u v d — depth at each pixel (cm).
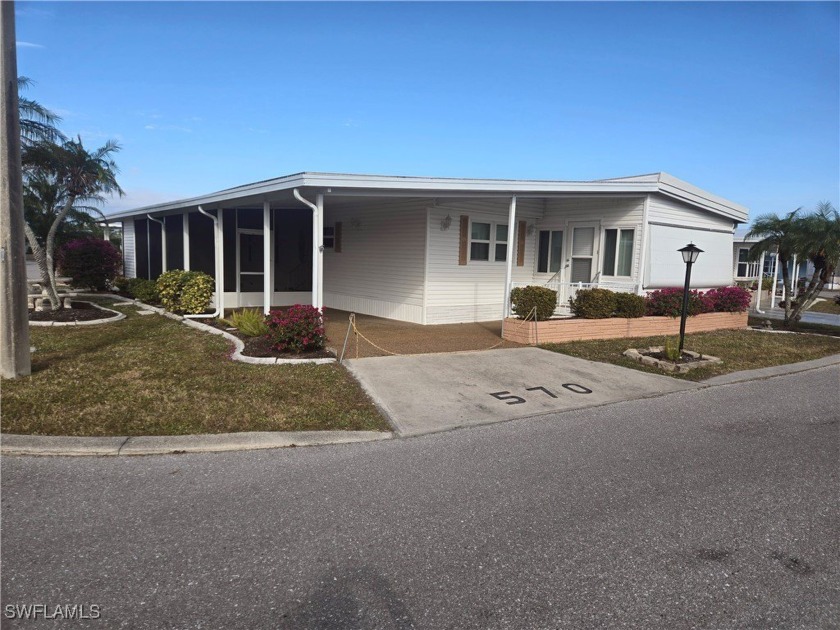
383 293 1361
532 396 700
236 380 694
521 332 1043
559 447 520
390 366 810
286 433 525
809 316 1861
